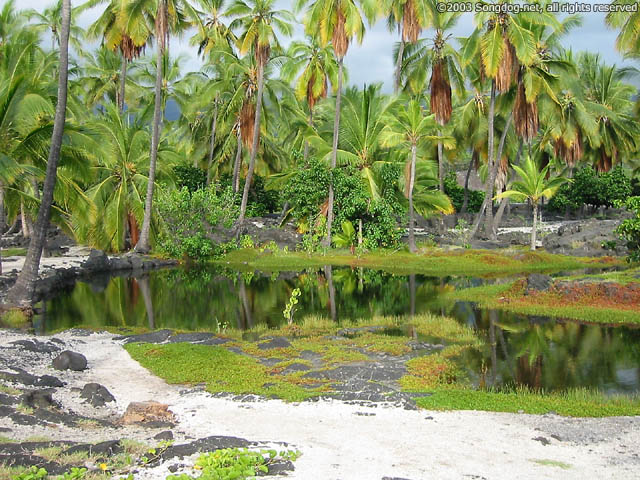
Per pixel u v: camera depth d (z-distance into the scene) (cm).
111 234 3203
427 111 4762
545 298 1959
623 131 4891
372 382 1100
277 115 3944
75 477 571
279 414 896
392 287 2373
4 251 3316
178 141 5766
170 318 1808
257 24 3131
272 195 5034
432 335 1527
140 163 3431
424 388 1065
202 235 3256
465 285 2395
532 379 1155
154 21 3123
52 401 900
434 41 3766
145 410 877
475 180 6988
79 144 1919
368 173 3522
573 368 1231
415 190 3891
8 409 809
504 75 3222
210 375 1134
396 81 3622
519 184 3325
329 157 3431
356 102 3638
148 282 2552
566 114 4234
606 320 1680
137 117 3956
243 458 613
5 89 1827
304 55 3803
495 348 1398
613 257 3030
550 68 3584
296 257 3234
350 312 1873
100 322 1742
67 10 1695
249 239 3488
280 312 1892
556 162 5778
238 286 2438
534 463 685
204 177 4653
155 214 3316
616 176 4972
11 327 1639
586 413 905
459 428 826
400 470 650
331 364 1237
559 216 5325
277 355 1312
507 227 4725
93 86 4297
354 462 673
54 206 2148
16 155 1897
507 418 879
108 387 1053
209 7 4009
